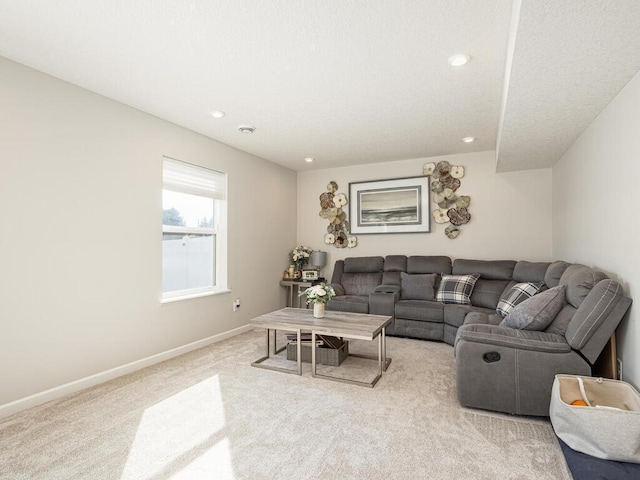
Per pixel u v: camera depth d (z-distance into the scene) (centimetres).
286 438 199
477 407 231
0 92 228
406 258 491
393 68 244
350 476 166
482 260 444
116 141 299
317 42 212
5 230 229
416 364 326
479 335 232
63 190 261
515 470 170
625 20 142
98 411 232
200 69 246
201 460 179
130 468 172
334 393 261
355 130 377
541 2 132
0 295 226
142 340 320
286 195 558
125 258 306
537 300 244
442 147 443
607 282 207
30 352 240
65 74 253
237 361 336
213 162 409
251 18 189
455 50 220
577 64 181
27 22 193
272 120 347
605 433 159
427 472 168
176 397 254
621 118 214
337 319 322
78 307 270
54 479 164
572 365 210
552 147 341
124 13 185
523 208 445
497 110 319
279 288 536
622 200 215
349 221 549
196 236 397
